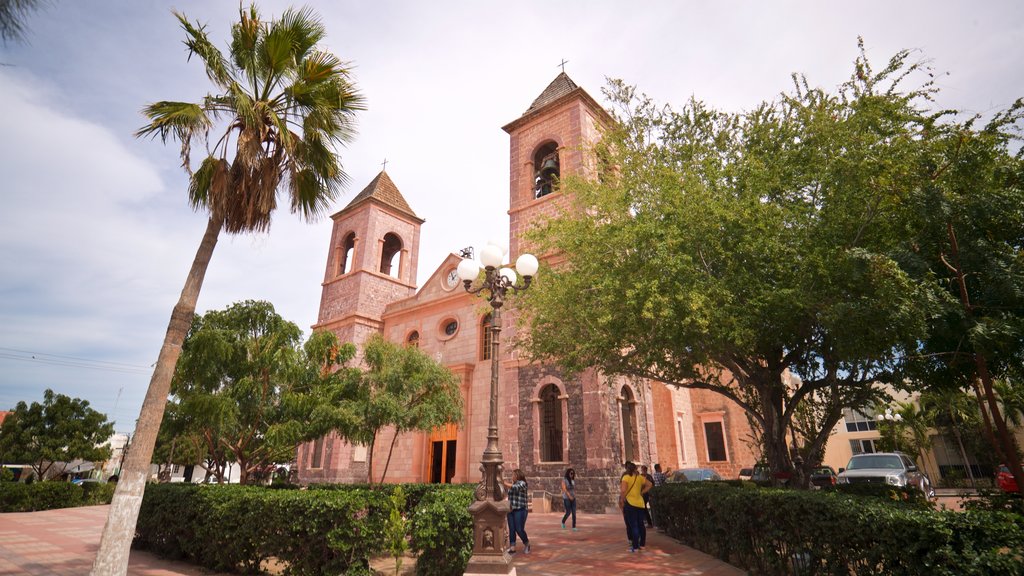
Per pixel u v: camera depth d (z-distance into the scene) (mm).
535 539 11820
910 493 11656
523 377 20828
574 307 11734
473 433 21922
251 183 9438
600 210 12008
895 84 9102
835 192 9234
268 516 8453
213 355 11867
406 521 8742
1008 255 7301
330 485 14570
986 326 7203
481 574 6852
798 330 10922
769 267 9570
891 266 7184
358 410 13852
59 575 8922
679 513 11383
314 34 10320
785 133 10977
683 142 12000
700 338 10344
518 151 25500
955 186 7703
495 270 9156
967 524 4602
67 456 26500
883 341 8469
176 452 33781
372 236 30797
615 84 12570
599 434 18016
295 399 12688
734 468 26547
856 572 5633
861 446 41594
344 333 28516
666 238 9500
